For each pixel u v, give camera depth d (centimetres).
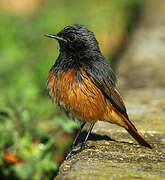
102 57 966
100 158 805
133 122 1059
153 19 2394
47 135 1077
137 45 1889
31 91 1527
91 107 910
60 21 2595
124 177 692
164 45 1859
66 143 1094
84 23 2625
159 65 1612
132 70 1565
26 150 978
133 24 2484
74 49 935
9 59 1856
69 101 912
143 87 1373
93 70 920
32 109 1438
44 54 2056
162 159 809
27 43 2291
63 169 740
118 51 2167
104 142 921
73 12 2784
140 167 752
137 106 1188
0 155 956
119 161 788
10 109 1123
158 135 973
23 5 3095
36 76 1795
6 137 1052
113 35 2562
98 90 916
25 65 1848
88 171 719
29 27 2414
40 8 3028
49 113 1464
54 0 3098
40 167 916
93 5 2994
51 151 985
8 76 1723
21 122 1090
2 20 2497
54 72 938
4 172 932
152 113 1129
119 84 1409
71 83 904
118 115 941
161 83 1406
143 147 888
